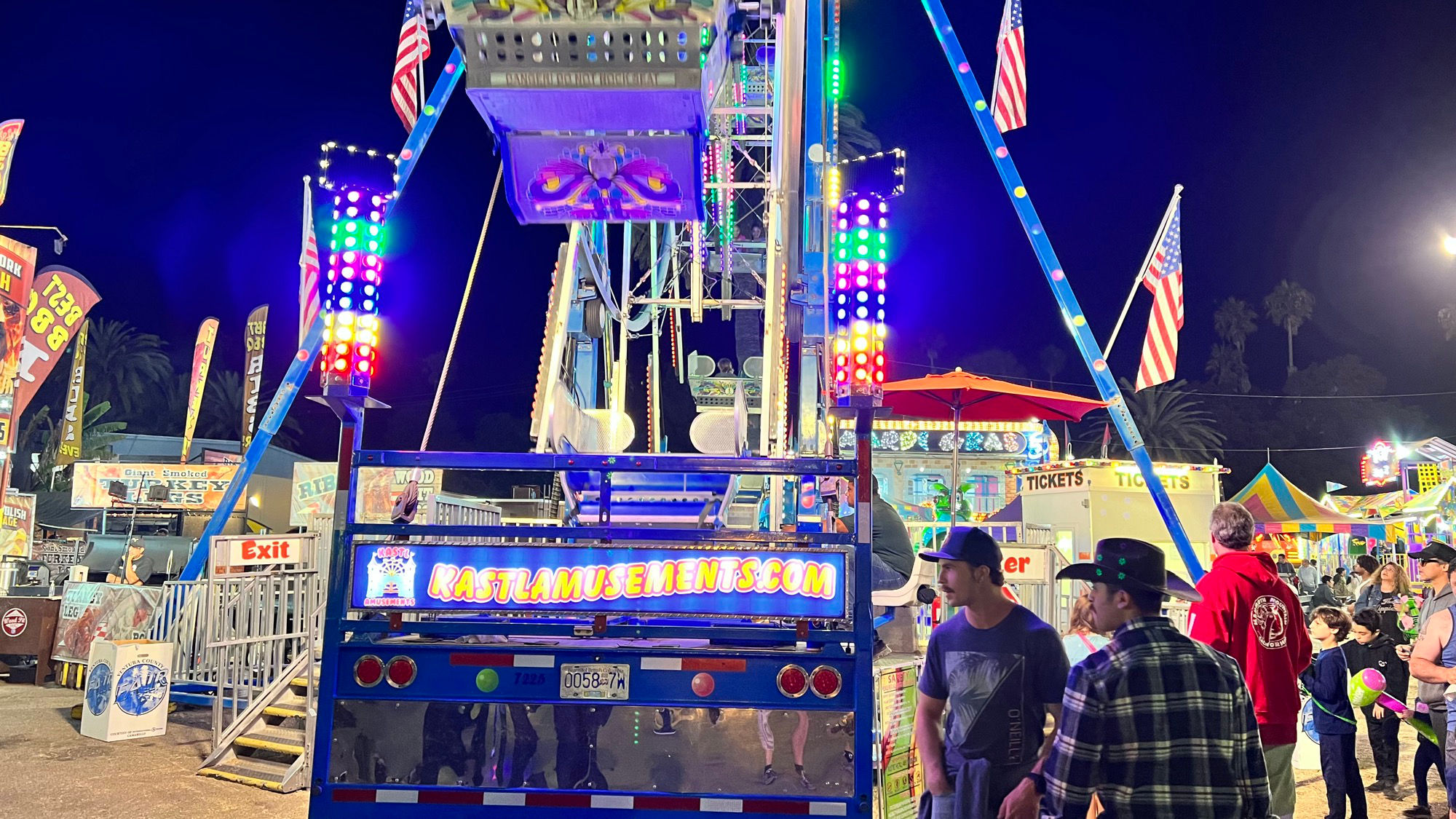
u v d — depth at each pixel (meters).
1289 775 5.09
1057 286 8.88
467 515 9.26
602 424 9.68
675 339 13.96
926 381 9.90
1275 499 27.00
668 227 11.66
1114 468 20.41
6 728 9.88
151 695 9.51
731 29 4.60
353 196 4.12
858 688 3.82
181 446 42.00
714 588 3.89
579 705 3.84
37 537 23.27
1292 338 73.06
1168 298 11.87
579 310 8.57
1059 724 3.34
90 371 53.12
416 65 9.51
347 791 3.80
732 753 3.80
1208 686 2.94
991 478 27.06
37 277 14.98
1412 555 8.23
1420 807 7.33
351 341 4.05
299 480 17.78
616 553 3.93
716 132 9.91
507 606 3.91
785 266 7.20
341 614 3.92
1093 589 3.20
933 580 6.95
